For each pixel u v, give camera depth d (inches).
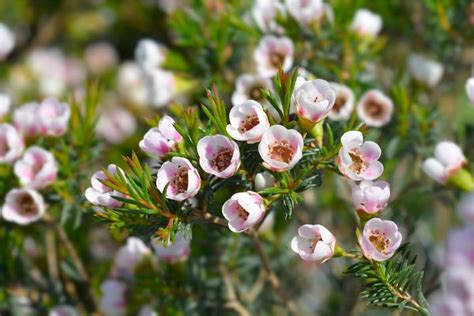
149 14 40.3
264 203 22.2
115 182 22.4
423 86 28.9
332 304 30.3
